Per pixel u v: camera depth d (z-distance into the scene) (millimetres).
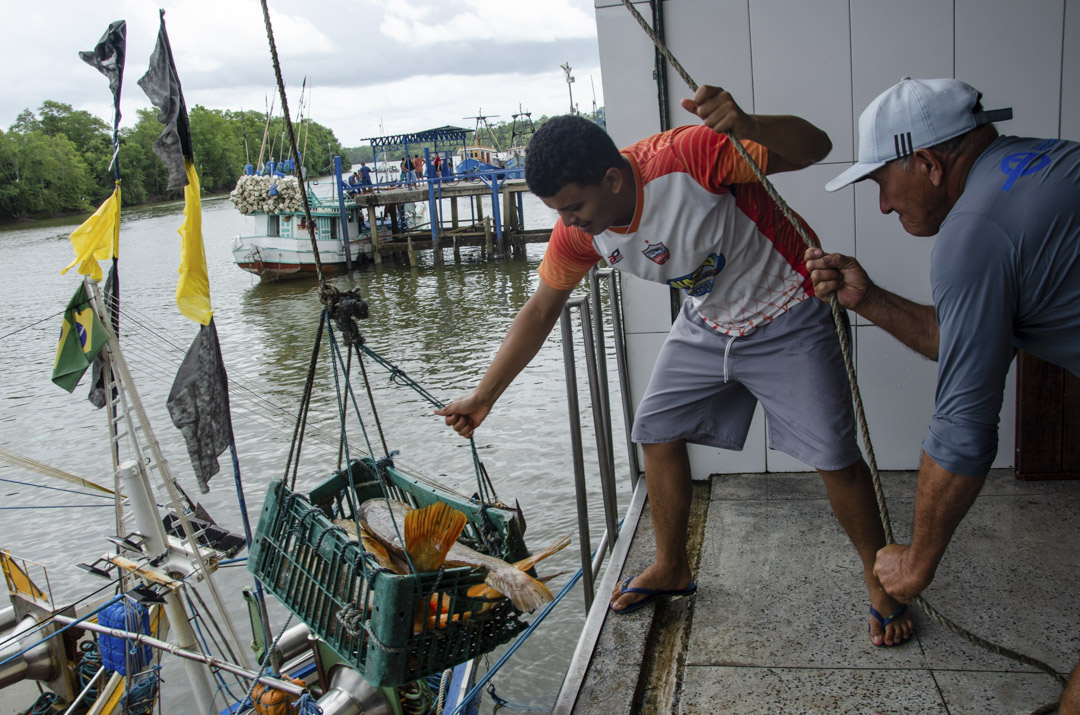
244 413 13992
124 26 6523
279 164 31984
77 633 7801
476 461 2273
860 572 2492
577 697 2104
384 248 31781
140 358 17922
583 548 2539
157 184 83688
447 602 1820
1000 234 1387
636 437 2346
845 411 2088
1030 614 2203
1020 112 2857
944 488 1494
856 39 2896
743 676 2100
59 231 60875
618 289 3168
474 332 19469
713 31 2980
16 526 10773
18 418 15070
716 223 1917
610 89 3104
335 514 2270
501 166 34844
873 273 3062
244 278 30844
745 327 2107
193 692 6992
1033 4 2768
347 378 2145
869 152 1591
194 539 6953
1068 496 2812
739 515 2936
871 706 1940
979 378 1445
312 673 5078
